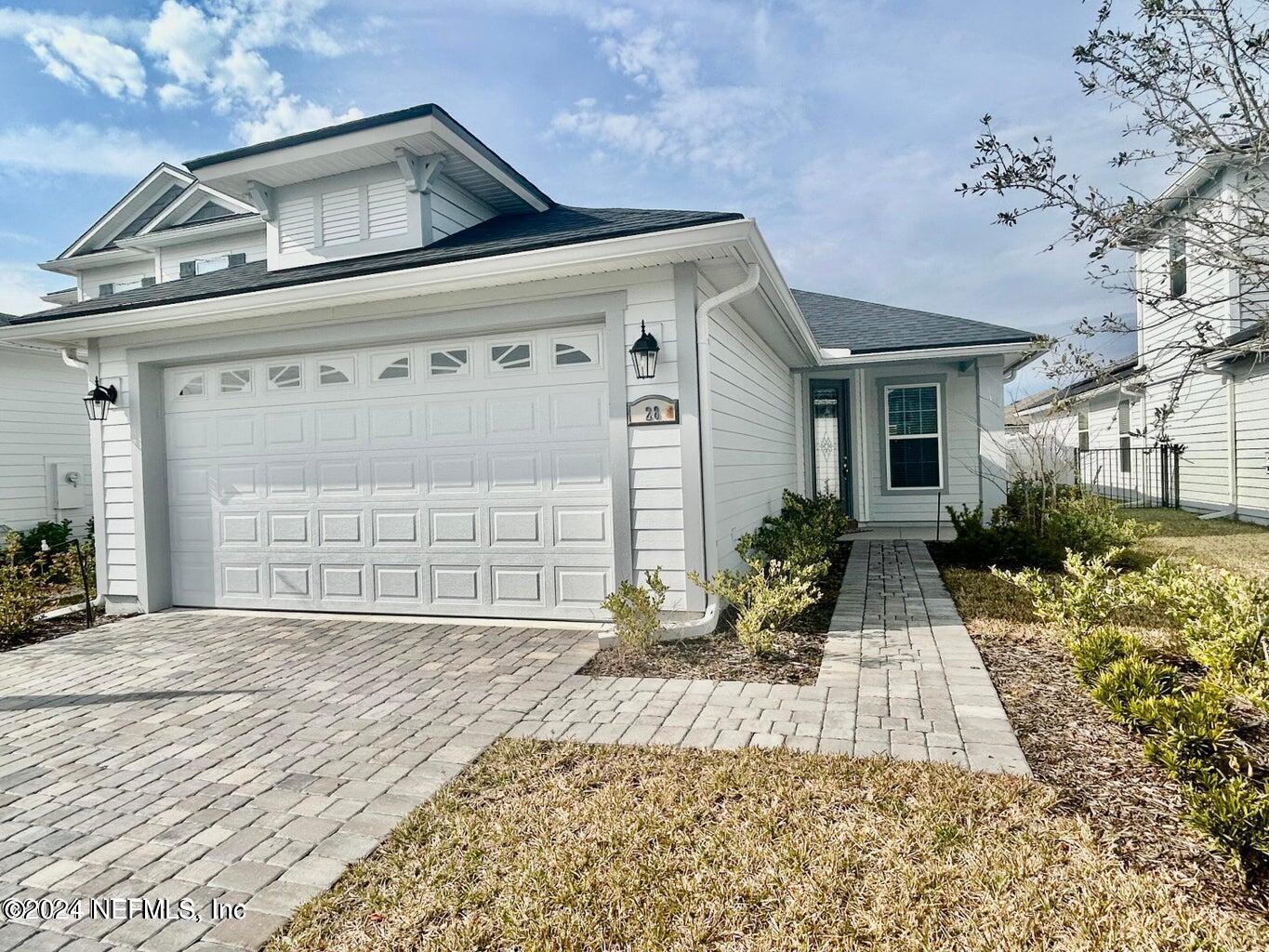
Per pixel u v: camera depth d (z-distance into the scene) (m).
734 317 7.44
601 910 2.40
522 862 2.69
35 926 2.49
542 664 5.26
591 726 4.02
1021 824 2.80
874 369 13.06
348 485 7.09
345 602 7.13
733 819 2.90
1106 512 9.70
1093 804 2.95
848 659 5.05
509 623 6.53
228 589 7.58
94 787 3.55
